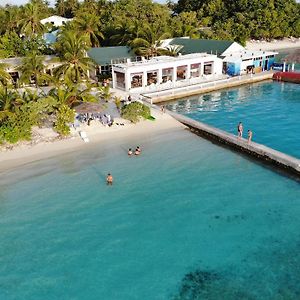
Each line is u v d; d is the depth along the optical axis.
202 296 20.41
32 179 32.25
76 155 36.50
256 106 53.03
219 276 21.81
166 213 27.69
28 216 27.42
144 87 58.91
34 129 41.28
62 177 32.59
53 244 24.66
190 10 133.38
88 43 71.56
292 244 24.27
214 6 125.19
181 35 89.88
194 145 39.34
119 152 37.34
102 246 24.41
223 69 69.44
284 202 28.81
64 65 56.19
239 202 28.92
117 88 59.78
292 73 66.00
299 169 31.80
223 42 72.00
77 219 27.11
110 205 28.70
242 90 62.41
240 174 33.09
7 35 71.56
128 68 56.84
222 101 56.16
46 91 53.94
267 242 24.50
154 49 68.69
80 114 45.06
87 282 21.62
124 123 44.12
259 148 35.66
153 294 20.69
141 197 29.72
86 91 43.59
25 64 54.03
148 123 44.72
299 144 38.88
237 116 48.91
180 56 65.31
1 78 48.22
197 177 32.66
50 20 101.50
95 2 103.00
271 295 20.36
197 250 23.95
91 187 31.09
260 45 116.75
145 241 24.81
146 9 98.56
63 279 21.86
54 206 28.58
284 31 121.50
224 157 36.53
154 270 22.38
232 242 24.58
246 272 22.03
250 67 70.00
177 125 44.56
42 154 36.47
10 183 31.58
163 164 34.94
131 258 23.36
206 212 27.77
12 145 37.53
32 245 24.59
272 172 33.31
